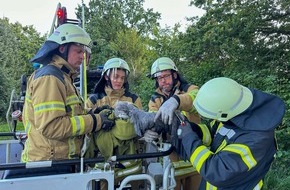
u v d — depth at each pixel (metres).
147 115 2.17
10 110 3.62
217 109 1.82
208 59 10.96
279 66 9.48
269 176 5.41
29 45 34.25
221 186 1.81
